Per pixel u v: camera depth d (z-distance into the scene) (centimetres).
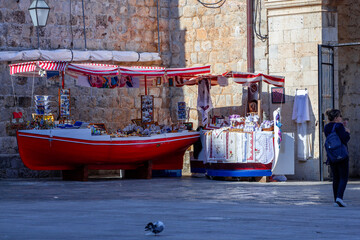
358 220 1156
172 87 2756
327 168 2420
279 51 2491
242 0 2591
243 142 2261
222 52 2648
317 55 2412
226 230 993
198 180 2319
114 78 2319
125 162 2312
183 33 2744
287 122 2466
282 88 2467
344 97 2714
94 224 1059
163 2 2758
